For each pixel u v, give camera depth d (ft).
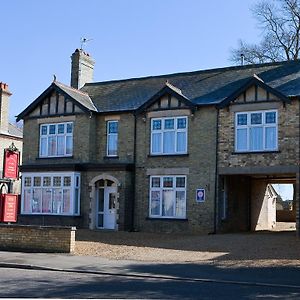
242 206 91.04
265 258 54.54
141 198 87.76
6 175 82.48
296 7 127.54
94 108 94.02
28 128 98.17
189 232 82.69
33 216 93.76
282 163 76.74
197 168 83.35
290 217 137.59
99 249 64.28
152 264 53.01
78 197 91.25
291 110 76.95
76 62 105.19
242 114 80.84
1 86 134.00
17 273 48.37
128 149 89.92
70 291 38.47
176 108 85.66
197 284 42.57
